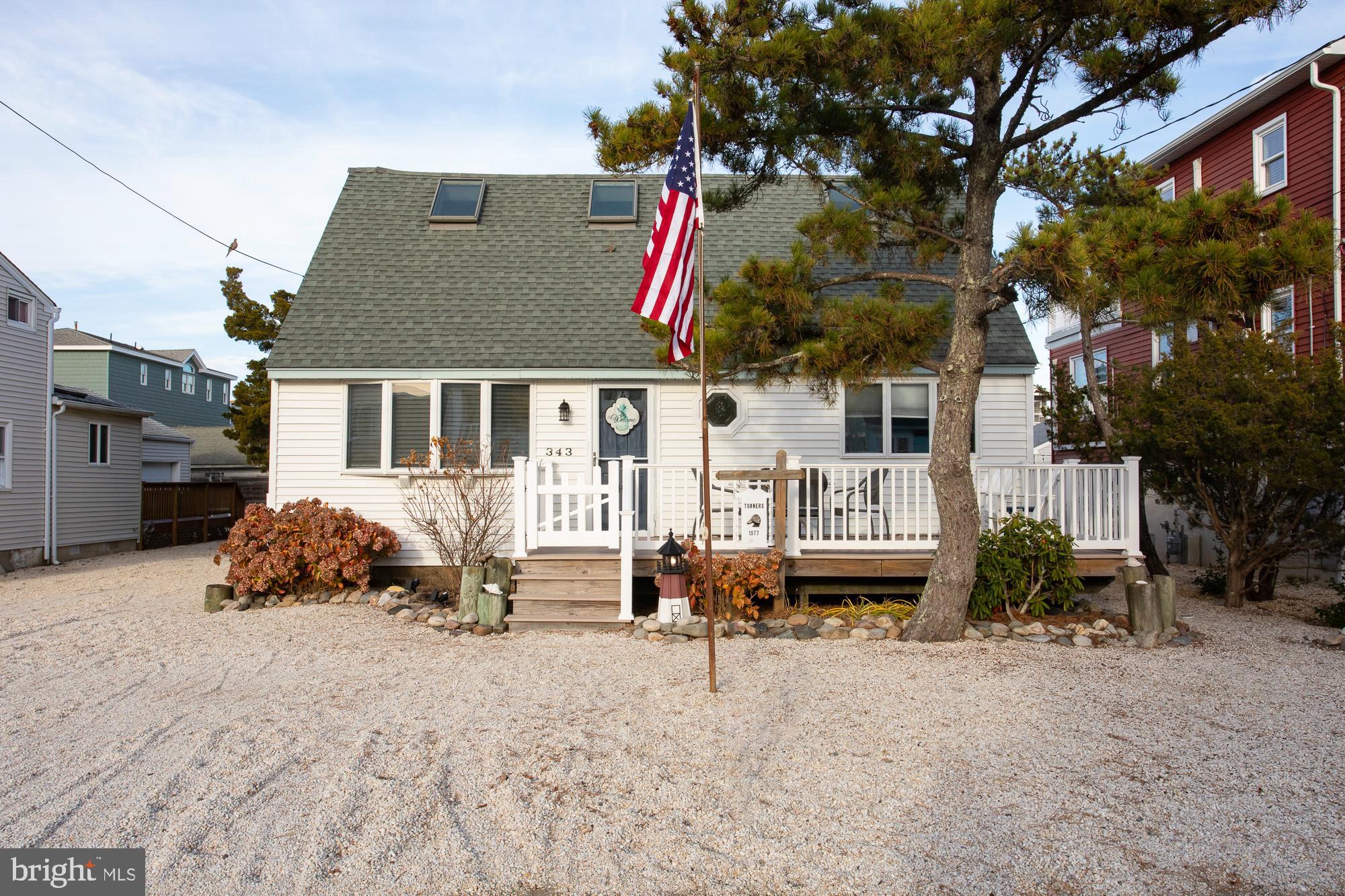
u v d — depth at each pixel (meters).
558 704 5.92
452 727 5.45
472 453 11.03
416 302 11.96
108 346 30.02
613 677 6.67
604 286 12.42
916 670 6.82
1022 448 11.41
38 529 15.86
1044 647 7.69
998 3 6.76
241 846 3.82
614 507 9.41
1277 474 9.27
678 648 7.67
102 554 17.75
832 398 8.41
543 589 8.83
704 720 5.54
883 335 7.30
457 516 10.86
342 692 6.30
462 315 11.80
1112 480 9.34
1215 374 9.82
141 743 5.13
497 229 13.47
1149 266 6.00
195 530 21.30
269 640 8.15
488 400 11.18
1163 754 4.95
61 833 3.94
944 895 3.45
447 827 4.03
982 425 11.41
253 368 21.94
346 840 3.89
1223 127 16.14
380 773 4.66
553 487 9.41
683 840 3.91
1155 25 6.68
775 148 8.05
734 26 7.54
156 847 3.80
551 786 4.49
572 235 13.43
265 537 9.92
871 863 3.69
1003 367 11.21
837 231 7.92
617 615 8.64
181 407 35.34
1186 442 9.70
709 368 8.22
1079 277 5.98
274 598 9.95
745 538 9.19
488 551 10.88
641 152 7.75
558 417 11.34
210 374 37.56
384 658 7.40
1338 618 8.97
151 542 19.58
